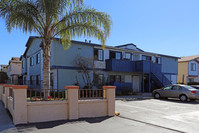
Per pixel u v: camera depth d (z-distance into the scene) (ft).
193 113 28.63
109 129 19.11
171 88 48.78
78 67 56.59
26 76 85.97
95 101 24.79
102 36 30.25
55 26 29.84
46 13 26.27
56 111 22.24
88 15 29.53
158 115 26.78
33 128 18.85
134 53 73.51
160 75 73.36
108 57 64.95
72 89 23.00
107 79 60.29
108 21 30.17
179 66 108.88
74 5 28.66
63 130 18.39
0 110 29.25
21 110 20.30
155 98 51.83
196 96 43.62
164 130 19.04
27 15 26.37
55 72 54.29
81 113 23.77
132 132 18.21
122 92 61.52
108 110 25.61
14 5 25.94
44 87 27.22
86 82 58.44
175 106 36.32
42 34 28.81
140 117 25.21
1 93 42.29
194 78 110.32
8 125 19.84
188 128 19.83
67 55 54.85
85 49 58.85
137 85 74.54
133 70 68.18
